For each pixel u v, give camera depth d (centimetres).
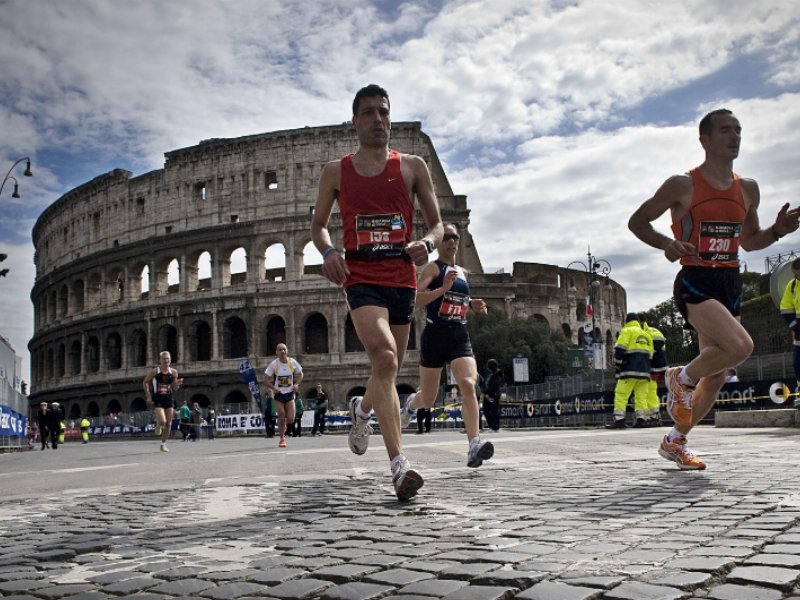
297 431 4616
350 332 7881
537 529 465
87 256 9169
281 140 8125
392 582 344
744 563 347
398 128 7956
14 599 358
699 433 1700
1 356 4291
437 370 1011
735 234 784
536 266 8619
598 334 9025
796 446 1105
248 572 383
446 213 8138
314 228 725
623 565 351
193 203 8412
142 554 459
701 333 788
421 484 641
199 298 8081
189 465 1399
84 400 8962
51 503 809
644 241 801
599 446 1338
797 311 1730
